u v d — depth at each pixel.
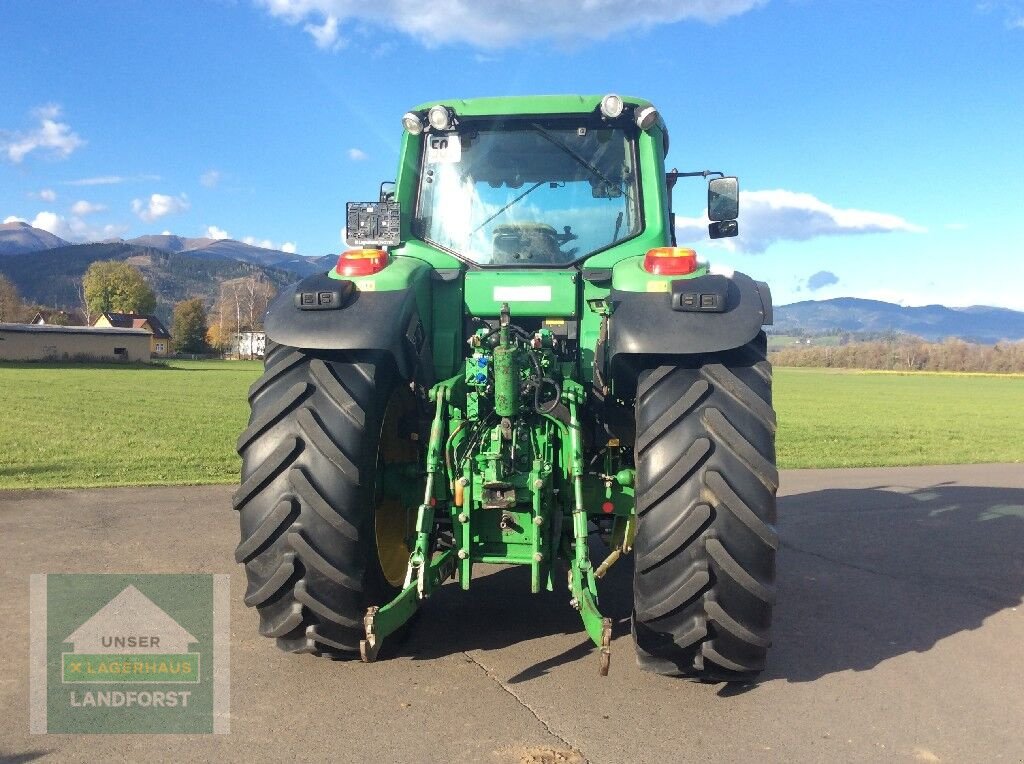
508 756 2.81
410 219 4.41
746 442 3.16
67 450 12.14
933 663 3.82
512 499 3.52
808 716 3.19
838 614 4.62
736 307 3.34
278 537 3.33
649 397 3.33
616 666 3.67
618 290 3.51
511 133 4.40
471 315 4.11
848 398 36.38
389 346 3.33
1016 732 3.09
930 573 5.57
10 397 24.41
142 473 9.86
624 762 2.79
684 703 3.29
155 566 5.29
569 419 3.56
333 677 3.50
